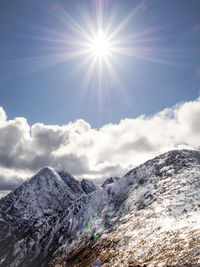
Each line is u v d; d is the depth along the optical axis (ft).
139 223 119.44
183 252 54.60
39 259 220.23
